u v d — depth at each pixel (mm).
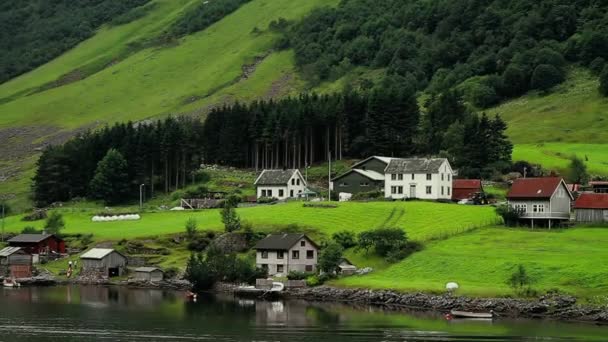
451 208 187625
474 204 197875
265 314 129875
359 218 185250
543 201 169250
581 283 129125
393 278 147250
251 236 180000
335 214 190000
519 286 130000
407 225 176625
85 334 114062
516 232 164625
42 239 195000
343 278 152500
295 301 145250
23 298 150875
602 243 150875
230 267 162375
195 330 116312
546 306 123938
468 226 170750
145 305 141000
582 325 118062
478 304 127688
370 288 142375
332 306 138375
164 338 111125
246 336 112125
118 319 125875
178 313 131500
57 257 195375
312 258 164250
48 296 154125
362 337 110438
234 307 138375
